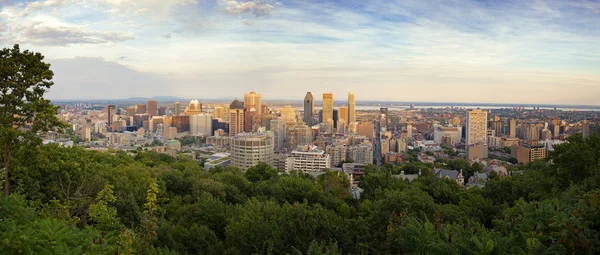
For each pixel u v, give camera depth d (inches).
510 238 793.6
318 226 1193.4
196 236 1424.7
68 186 1528.1
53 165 1405.0
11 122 1299.2
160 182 2383.1
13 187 1421.0
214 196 2396.7
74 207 1400.1
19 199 1045.2
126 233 943.0
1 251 737.6
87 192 1603.1
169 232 1363.2
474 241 759.7
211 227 1733.5
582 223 786.8
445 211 1505.9
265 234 1168.2
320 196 2632.9
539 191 2009.1
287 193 2704.2
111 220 1232.8
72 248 868.0
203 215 1798.7
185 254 1258.6
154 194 1060.5
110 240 996.6
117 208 1555.1
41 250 782.5
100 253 840.3
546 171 2078.0
